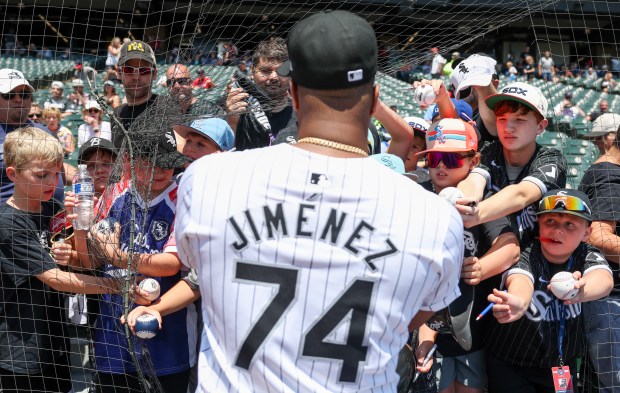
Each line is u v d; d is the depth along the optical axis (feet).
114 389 9.70
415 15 11.24
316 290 4.75
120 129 9.96
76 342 12.56
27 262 9.84
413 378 8.73
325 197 4.84
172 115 9.59
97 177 11.36
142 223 9.21
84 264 9.68
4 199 11.84
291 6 11.51
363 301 4.76
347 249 4.78
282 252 4.78
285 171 4.91
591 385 10.96
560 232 9.25
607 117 13.60
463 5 11.11
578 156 22.67
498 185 9.95
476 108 12.84
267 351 4.72
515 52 76.07
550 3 11.50
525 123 9.42
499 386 9.90
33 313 10.14
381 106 9.97
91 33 35.68
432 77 42.65
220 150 10.80
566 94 36.14
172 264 9.21
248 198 4.89
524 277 9.19
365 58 4.88
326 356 4.72
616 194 10.98
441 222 5.01
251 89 10.59
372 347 4.81
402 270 4.84
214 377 4.92
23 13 41.16
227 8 11.28
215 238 4.89
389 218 4.86
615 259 10.76
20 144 9.97
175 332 9.61
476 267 8.53
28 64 35.42
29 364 10.12
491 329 9.82
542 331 9.41
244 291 4.80
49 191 10.19
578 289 8.85
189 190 5.08
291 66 5.07
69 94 27.68
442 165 9.46
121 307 9.36
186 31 11.06
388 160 8.68
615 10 38.11
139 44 12.32
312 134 5.03
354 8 11.39
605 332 10.75
